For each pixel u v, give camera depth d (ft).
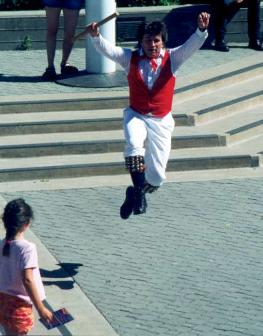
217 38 78.74
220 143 64.49
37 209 55.83
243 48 79.61
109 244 51.62
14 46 78.95
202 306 45.34
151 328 43.16
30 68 73.51
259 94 70.44
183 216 55.52
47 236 52.29
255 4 78.43
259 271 48.98
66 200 57.31
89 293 46.26
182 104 68.18
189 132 64.85
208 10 79.92
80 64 74.49
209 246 51.72
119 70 72.49
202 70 73.20
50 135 63.77
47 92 67.46
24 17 78.23
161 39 45.60
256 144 65.26
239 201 57.82
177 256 50.44
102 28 69.46
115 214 55.42
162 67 46.11
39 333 40.75
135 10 79.15
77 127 64.28
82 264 49.19
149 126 46.57
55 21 69.51
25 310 36.40
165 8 79.71
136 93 46.39
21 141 62.54
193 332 42.96
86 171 60.90
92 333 42.47
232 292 46.78
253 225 54.49
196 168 62.54
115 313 44.45
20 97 66.08
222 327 43.45
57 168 60.54
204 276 48.34
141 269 48.88
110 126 64.69
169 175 61.62
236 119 67.72
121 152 63.10
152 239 52.39
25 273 35.45
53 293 46.01
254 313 44.83
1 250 36.04
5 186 59.26
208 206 57.00
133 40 79.61
